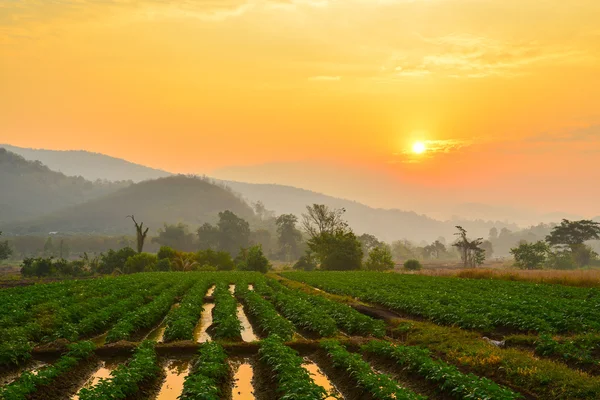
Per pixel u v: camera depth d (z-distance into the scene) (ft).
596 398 44.98
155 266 303.27
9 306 105.09
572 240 470.39
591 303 100.53
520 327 79.92
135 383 54.60
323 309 106.52
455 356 62.95
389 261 339.77
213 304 133.59
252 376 64.23
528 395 49.26
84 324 86.99
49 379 55.57
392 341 78.79
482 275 199.11
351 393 55.52
